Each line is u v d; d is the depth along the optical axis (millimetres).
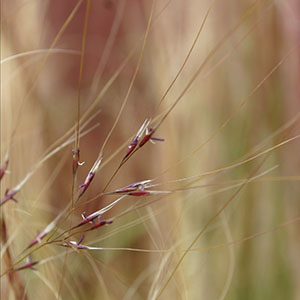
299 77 440
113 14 484
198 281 421
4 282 387
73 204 324
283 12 443
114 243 430
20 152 430
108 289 423
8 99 435
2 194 399
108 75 482
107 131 468
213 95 444
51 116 450
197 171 438
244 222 432
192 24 464
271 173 434
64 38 478
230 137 437
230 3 452
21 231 408
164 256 404
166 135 447
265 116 439
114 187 452
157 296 377
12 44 439
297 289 424
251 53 446
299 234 432
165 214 435
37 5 456
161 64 464
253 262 427
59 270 411
